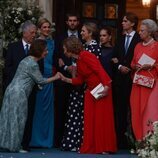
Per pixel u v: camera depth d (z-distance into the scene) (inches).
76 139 822.5
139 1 1069.8
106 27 845.8
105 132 805.2
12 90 795.4
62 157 770.2
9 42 882.8
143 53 804.6
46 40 848.9
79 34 861.8
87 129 806.5
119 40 844.0
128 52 832.9
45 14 956.0
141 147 649.0
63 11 987.9
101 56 836.6
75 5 1003.9
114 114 847.7
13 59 826.2
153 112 804.0
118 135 848.3
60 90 853.8
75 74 834.2
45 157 768.9
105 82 795.4
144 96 807.7
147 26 799.7
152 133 638.5
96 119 804.0
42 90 848.9
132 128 813.2
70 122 824.3
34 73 794.8
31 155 781.9
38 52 797.2
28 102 805.2
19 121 794.2
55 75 816.3
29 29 821.9
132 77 826.2
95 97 799.7
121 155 796.0
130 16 836.0
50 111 854.5
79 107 823.1
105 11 1020.5
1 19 888.9
